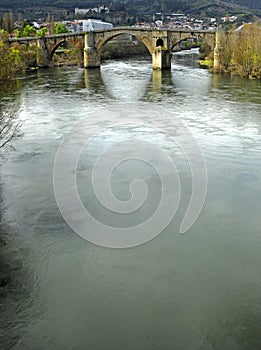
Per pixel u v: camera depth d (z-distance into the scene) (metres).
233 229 18.31
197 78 73.62
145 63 108.81
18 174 24.42
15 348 11.92
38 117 40.53
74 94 56.75
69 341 12.22
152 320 13.04
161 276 15.12
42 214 19.50
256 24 94.50
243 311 13.38
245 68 74.12
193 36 88.25
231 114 41.69
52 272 15.24
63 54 120.50
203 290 14.37
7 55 46.25
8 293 14.06
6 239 17.34
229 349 11.97
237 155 28.25
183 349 12.00
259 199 21.23
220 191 22.22
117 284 14.66
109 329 12.68
